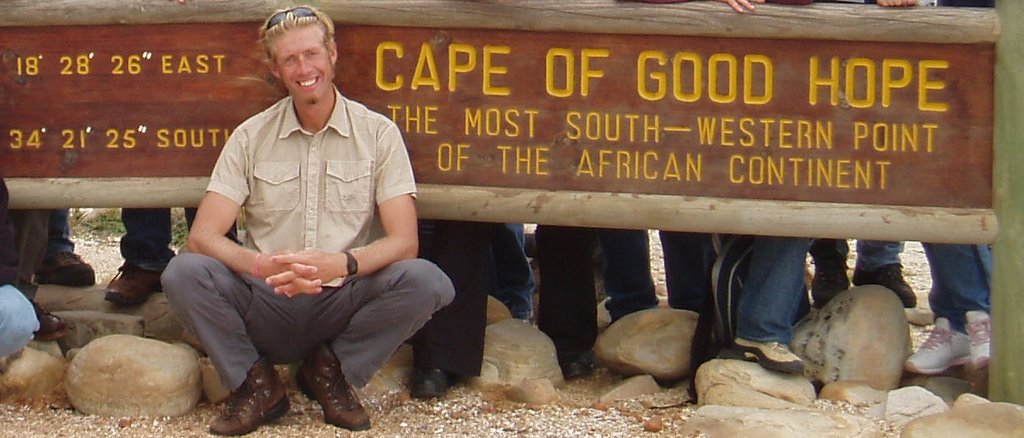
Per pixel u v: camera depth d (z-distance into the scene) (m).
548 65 5.41
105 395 5.23
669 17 5.30
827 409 5.36
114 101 5.57
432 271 4.94
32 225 5.90
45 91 5.59
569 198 5.40
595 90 5.39
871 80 5.31
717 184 5.38
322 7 5.42
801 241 5.45
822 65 5.32
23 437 4.98
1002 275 5.30
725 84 5.35
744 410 5.19
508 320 5.96
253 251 5.01
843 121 5.33
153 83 5.54
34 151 5.61
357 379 5.05
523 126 5.43
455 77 5.44
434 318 5.53
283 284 4.79
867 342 5.64
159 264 6.47
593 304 6.05
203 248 5.00
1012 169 5.25
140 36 5.53
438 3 5.38
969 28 5.22
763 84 5.34
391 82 5.46
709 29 5.30
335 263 4.84
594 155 5.41
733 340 5.60
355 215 5.13
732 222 5.35
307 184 5.14
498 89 5.43
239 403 5.05
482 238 5.59
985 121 5.29
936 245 5.78
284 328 5.01
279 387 5.12
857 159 5.34
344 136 5.15
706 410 5.23
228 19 5.46
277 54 5.01
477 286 5.57
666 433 5.12
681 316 5.95
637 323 5.94
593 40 5.38
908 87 5.30
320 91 5.04
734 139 5.36
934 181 5.32
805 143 5.34
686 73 5.36
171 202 5.56
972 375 5.70
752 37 5.30
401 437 5.03
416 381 5.52
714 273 5.63
